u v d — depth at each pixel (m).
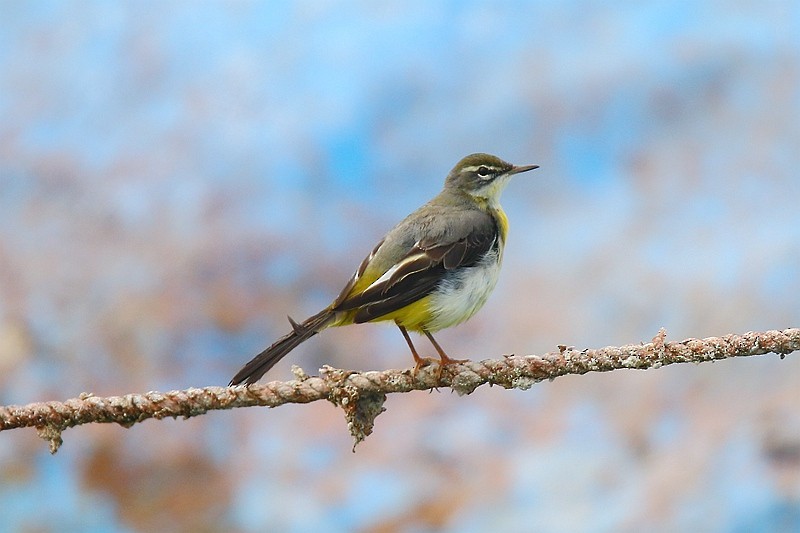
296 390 8.43
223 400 8.37
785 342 7.79
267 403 8.40
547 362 8.38
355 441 8.48
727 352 7.89
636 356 8.12
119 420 8.40
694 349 7.96
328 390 8.44
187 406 8.38
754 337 7.84
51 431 8.40
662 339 8.07
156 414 8.39
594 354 8.30
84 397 8.39
